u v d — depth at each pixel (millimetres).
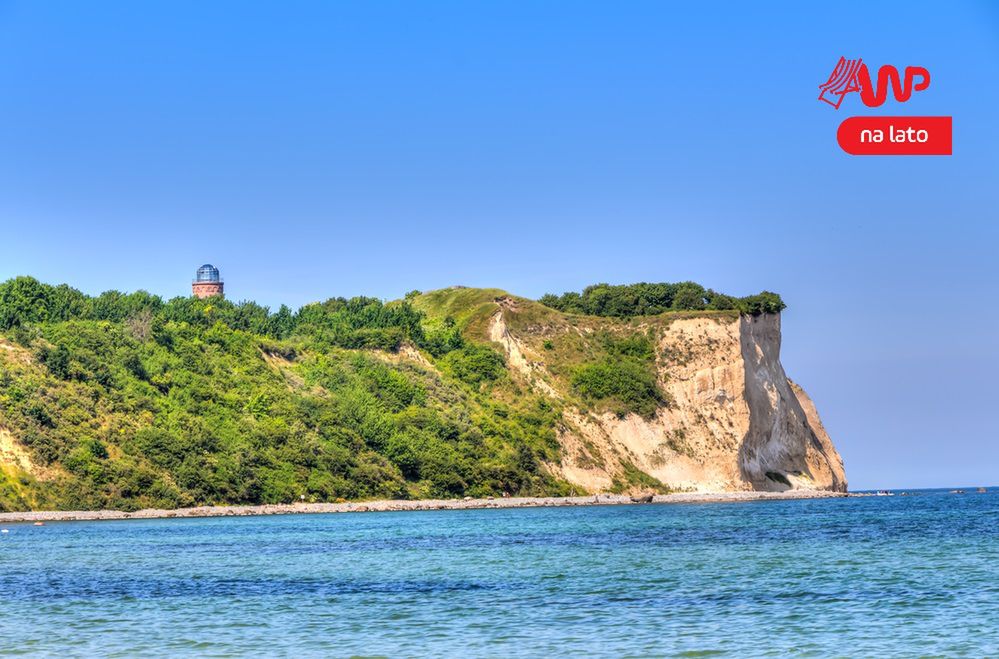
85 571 55656
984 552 59156
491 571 53750
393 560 60125
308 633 36812
